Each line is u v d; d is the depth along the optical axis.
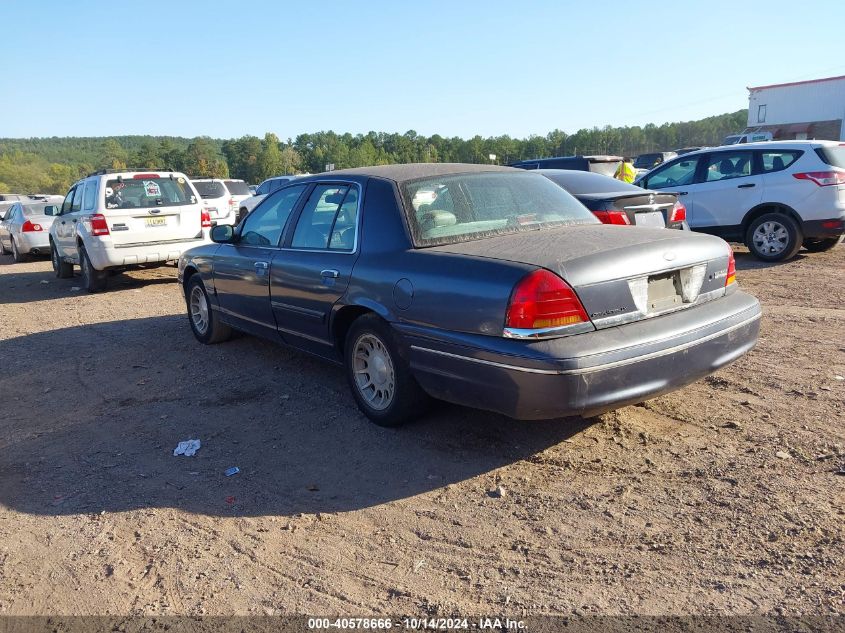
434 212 4.37
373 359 4.52
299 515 3.60
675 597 2.78
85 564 3.27
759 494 3.47
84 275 11.26
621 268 3.64
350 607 2.86
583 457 4.00
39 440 4.80
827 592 2.74
